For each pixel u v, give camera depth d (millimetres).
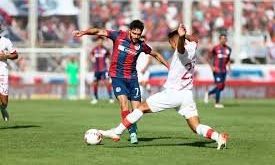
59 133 41281
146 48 36281
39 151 32562
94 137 34688
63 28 96375
